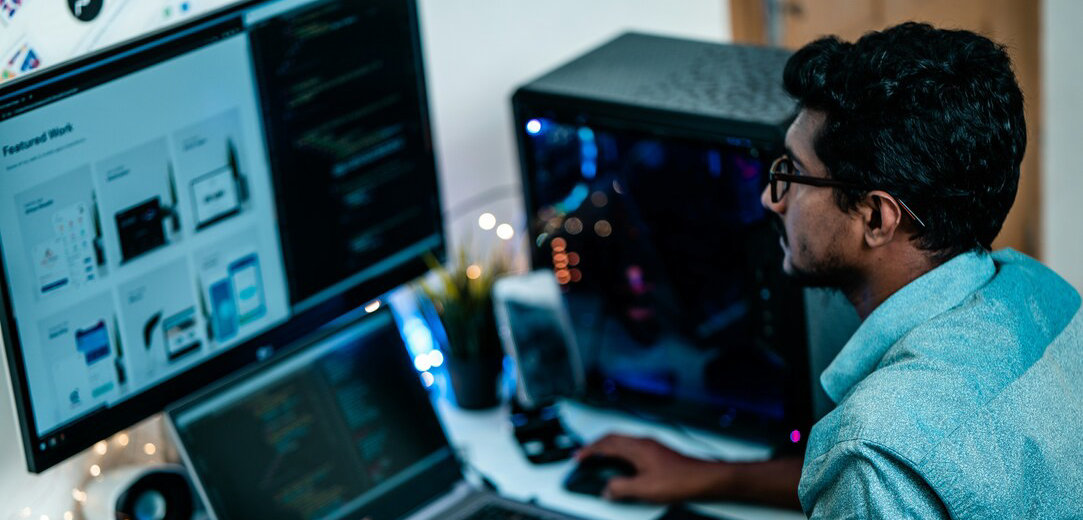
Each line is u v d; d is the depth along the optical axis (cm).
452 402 215
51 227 155
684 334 211
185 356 175
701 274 205
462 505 187
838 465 121
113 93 157
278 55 174
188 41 162
